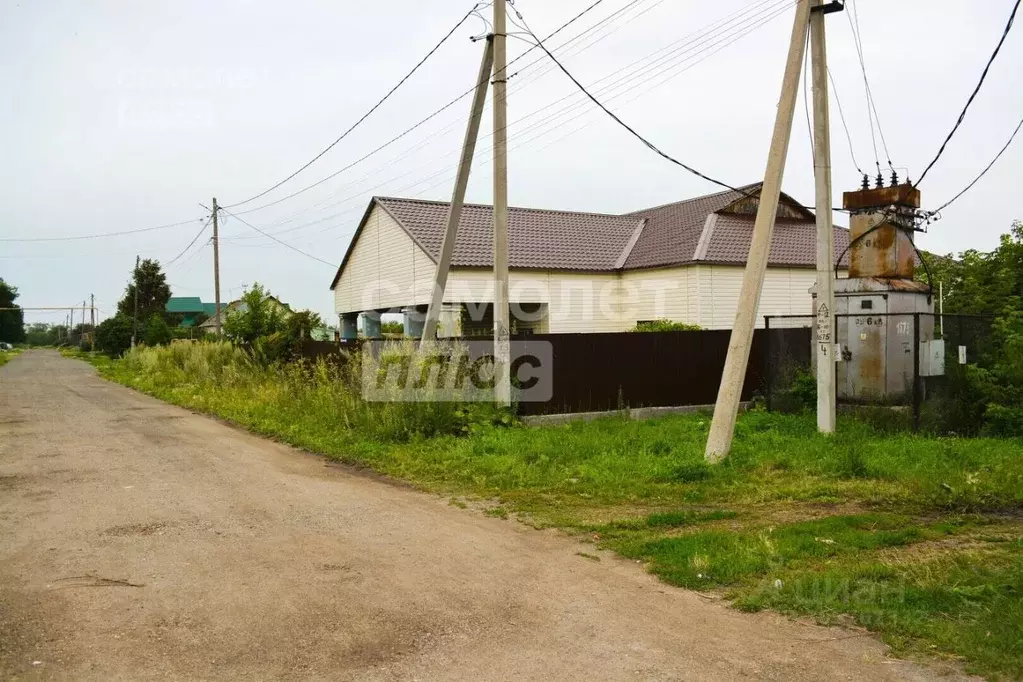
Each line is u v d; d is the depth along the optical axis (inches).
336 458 432.1
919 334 466.0
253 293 995.9
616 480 350.3
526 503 319.3
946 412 457.7
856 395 506.0
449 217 528.1
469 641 174.9
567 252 978.7
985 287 687.7
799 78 389.1
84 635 175.8
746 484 343.6
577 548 255.4
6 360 2359.7
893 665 164.1
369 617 188.5
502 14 490.6
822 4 432.8
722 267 892.0
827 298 446.6
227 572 222.2
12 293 4493.1
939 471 351.3
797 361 547.8
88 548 246.2
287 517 292.0
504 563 235.9
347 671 158.7
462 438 452.1
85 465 409.1
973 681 156.2
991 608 190.4
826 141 442.3
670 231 1006.4
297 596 202.5
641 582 220.2
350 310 1153.4
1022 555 237.6
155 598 200.1
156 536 262.2
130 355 1659.7
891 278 506.3
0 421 623.8
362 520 289.1
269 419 571.5
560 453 400.8
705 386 592.1
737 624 187.8
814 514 297.6
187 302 3836.1
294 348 858.8
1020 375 448.8
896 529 271.9
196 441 505.0
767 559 233.0
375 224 1043.3
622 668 161.3
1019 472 341.7
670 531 274.8
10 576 217.6
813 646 174.1
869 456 382.0
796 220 1063.0
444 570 227.5
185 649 168.7
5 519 286.0
